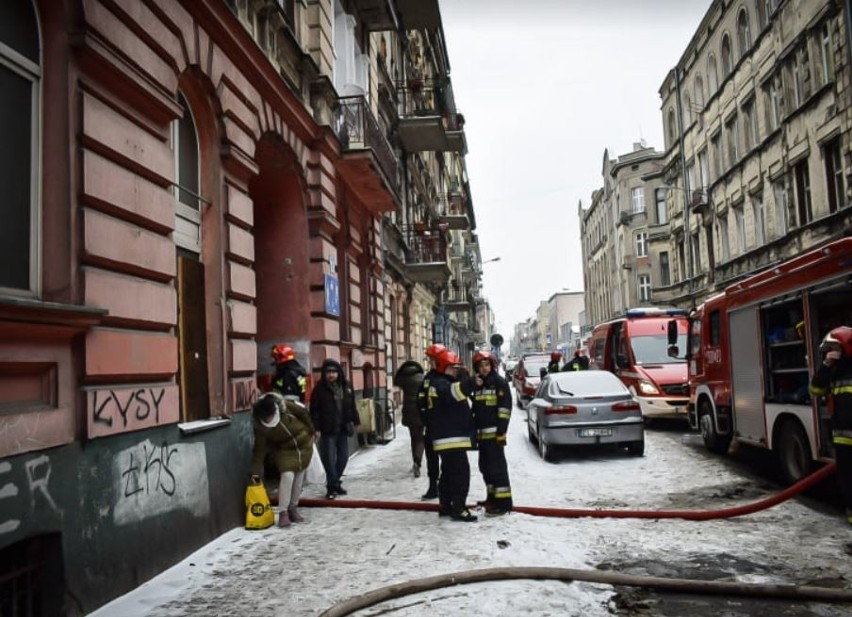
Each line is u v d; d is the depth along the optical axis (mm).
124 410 4984
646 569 5379
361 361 13758
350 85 13328
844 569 5270
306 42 11234
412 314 23953
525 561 5629
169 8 6070
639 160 52531
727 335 10195
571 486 9000
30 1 4633
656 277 46500
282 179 10516
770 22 24578
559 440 10922
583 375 12023
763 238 26531
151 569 5293
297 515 7258
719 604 4605
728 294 10141
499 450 7445
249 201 7996
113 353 4906
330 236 11695
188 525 5969
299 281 10812
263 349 10781
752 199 27219
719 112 30516
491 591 4902
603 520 6973
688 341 12852
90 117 4844
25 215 4484
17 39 4492
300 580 5270
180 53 6309
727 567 5391
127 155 5301
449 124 23859
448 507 7293
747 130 27625
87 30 4773
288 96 9398
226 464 6883
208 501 6406
